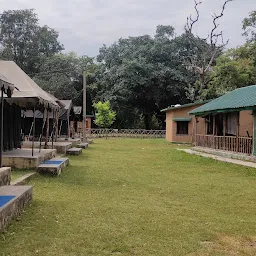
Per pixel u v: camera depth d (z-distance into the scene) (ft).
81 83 166.30
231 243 15.89
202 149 67.82
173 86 146.41
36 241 15.20
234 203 24.50
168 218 19.71
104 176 35.04
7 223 16.90
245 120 62.90
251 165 45.09
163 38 163.73
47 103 42.24
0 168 24.76
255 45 101.65
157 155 60.18
